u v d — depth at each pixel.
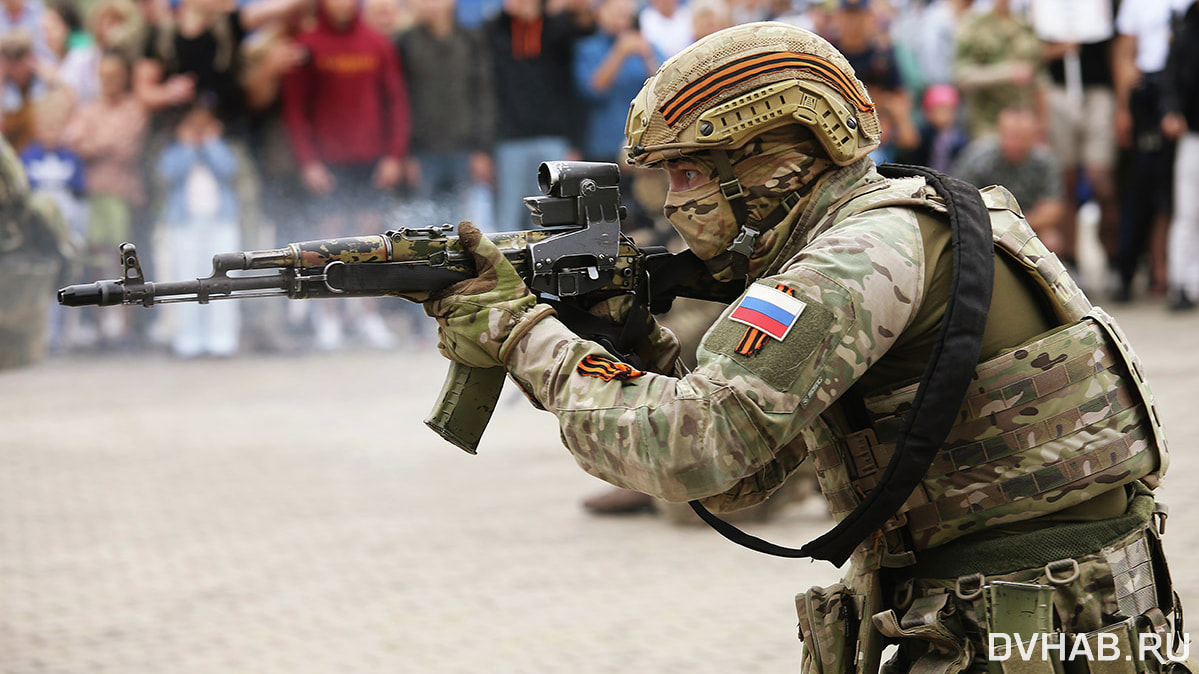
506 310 2.81
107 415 10.69
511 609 6.10
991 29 13.69
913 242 2.69
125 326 14.45
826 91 2.75
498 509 7.86
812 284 2.62
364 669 5.42
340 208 13.47
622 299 3.11
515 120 13.46
